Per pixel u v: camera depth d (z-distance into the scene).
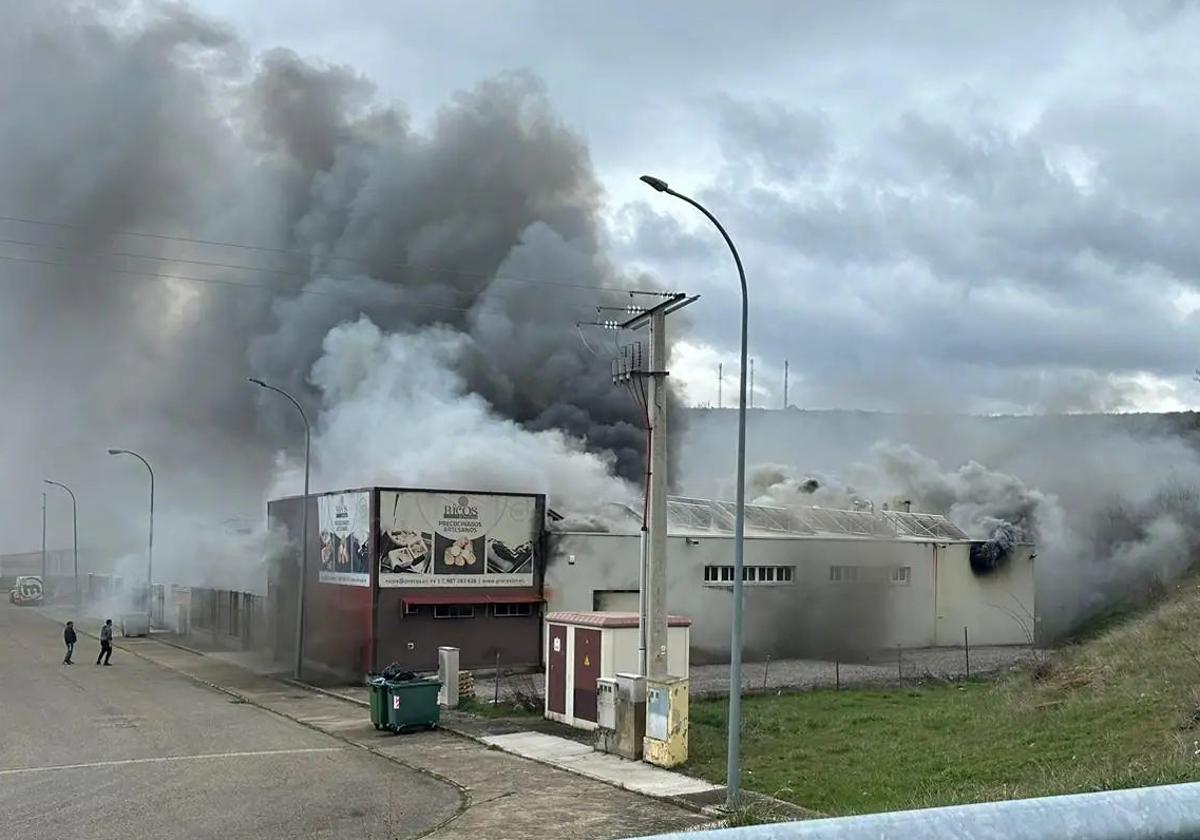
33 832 12.88
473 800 14.84
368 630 30.55
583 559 33.41
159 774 16.81
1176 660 19.70
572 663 21.70
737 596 14.31
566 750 18.78
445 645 31.12
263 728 22.17
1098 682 20.14
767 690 26.25
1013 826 1.65
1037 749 15.65
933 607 40.22
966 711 20.78
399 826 13.25
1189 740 13.30
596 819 13.62
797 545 37.31
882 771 15.62
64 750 19.19
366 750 19.30
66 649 41.88
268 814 13.91
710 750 18.20
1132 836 1.69
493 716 22.89
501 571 32.16
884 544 39.28
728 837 1.59
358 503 31.78
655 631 18.27
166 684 31.05
